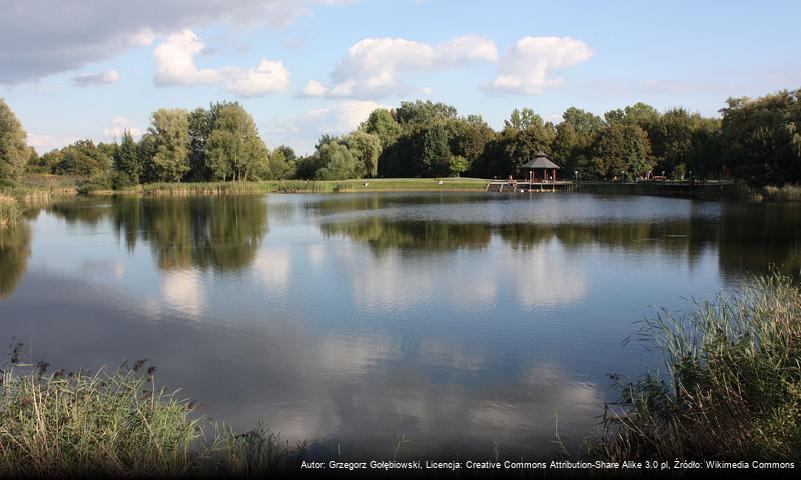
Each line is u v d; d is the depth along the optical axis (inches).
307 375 426.6
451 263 884.0
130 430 287.9
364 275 794.8
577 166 3607.3
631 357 456.4
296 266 869.8
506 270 822.5
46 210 2003.0
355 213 1795.0
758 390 303.7
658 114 4168.3
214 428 340.2
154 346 498.6
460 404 373.4
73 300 668.1
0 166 2191.2
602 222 1455.5
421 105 5831.7
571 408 364.5
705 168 2792.8
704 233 1192.2
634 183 3253.0
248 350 484.4
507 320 567.8
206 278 786.2
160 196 2886.3
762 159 2122.3
